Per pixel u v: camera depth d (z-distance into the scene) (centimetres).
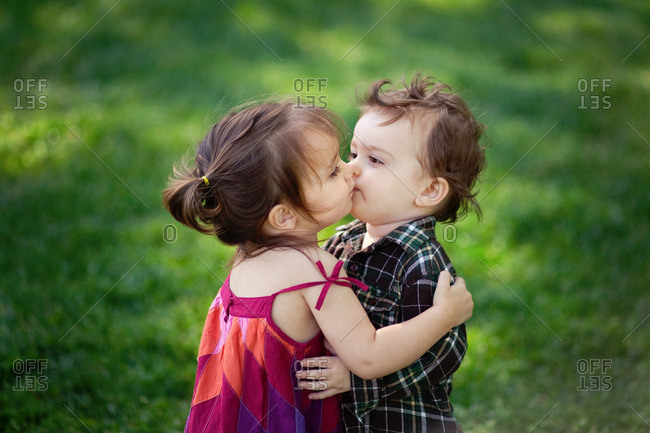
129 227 342
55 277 299
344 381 145
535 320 292
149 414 228
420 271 151
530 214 375
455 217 177
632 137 501
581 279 324
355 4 775
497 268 330
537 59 666
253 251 150
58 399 231
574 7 862
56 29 617
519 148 457
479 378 256
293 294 143
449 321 146
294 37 639
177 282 301
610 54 705
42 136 426
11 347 249
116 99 485
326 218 148
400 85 205
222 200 146
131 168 394
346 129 157
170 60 561
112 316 277
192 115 458
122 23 636
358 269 158
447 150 160
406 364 143
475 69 603
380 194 159
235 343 145
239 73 534
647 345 276
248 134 144
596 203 391
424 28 721
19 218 342
